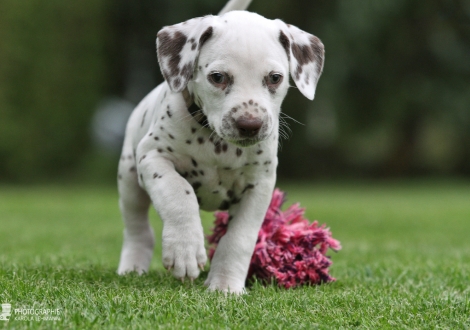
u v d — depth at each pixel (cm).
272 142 553
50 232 1156
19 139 2566
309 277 605
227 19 524
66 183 2706
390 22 2816
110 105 3028
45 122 2625
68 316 418
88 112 2727
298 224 634
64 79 2642
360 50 2758
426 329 444
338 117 3041
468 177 3541
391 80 2997
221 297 493
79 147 2750
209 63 513
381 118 3108
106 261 775
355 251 951
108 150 2967
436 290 584
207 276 615
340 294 536
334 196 2294
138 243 662
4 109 2519
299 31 560
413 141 3350
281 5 2722
